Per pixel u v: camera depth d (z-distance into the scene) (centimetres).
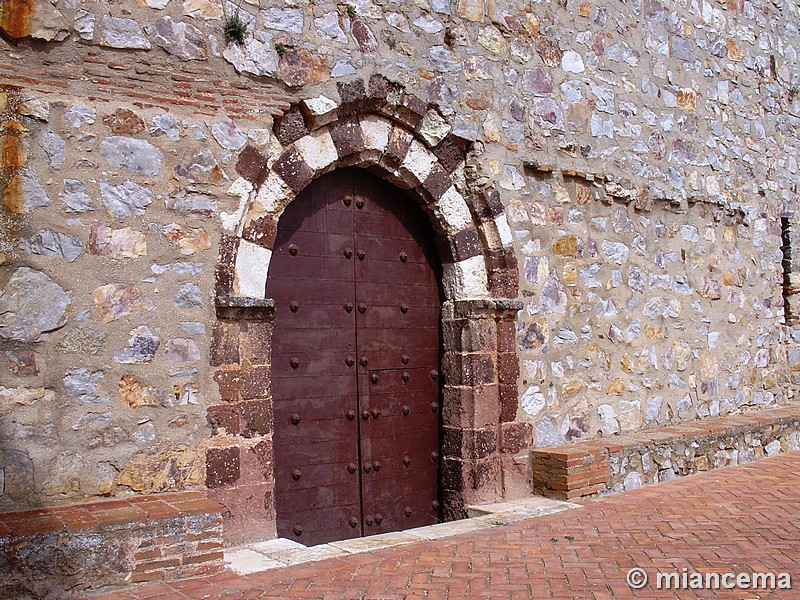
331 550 512
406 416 658
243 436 527
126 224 489
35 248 459
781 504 634
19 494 446
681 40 873
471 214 679
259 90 551
